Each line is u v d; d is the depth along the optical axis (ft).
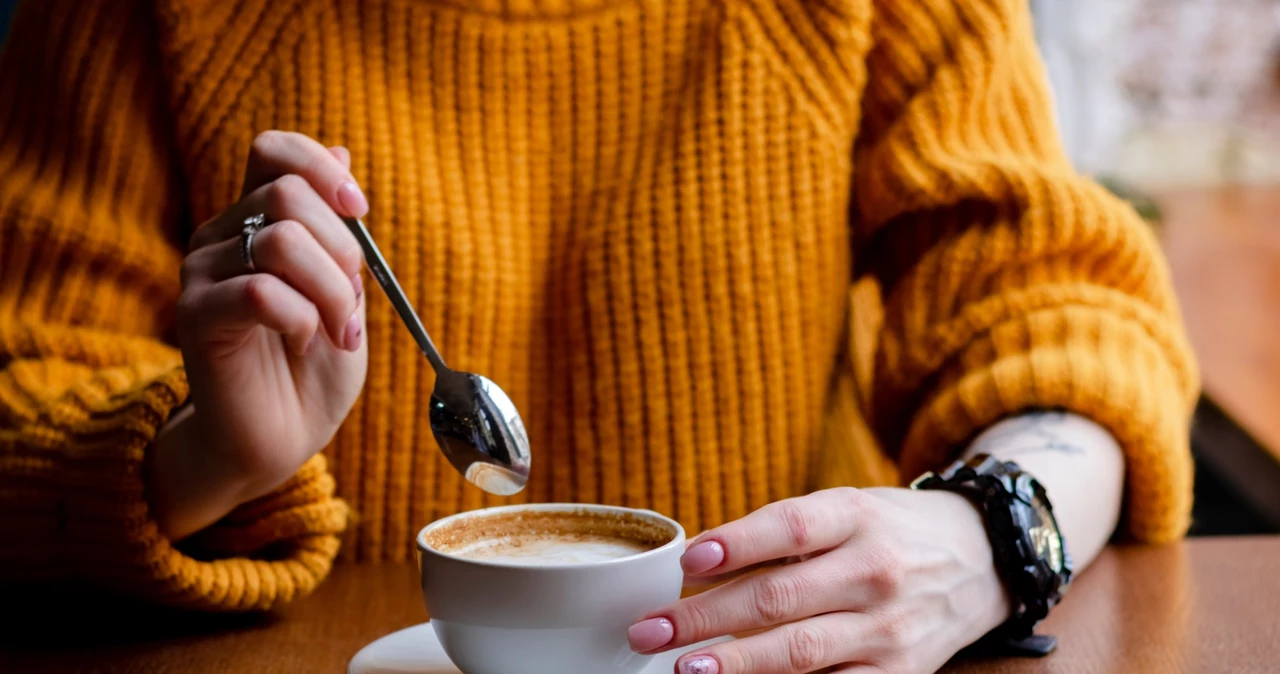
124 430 2.26
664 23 3.14
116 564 2.23
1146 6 10.54
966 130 3.14
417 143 3.04
